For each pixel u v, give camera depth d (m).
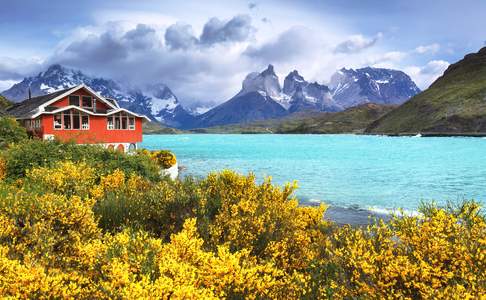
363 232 6.25
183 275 4.36
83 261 5.37
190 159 61.47
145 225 8.67
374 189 28.91
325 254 6.48
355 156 64.19
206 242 7.02
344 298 4.61
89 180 14.80
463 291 3.84
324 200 24.22
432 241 4.77
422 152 71.38
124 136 47.84
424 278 4.28
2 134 32.62
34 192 10.91
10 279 4.12
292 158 61.59
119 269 4.32
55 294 4.16
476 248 4.58
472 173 39.34
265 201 8.62
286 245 6.93
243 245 6.82
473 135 147.88
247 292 4.64
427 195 26.05
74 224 7.12
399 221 5.78
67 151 20.84
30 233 6.31
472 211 6.21
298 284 5.04
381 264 4.80
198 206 9.14
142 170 20.83
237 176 10.88
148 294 3.91
